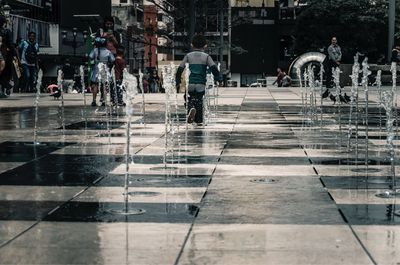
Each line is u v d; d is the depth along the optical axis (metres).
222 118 15.21
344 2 61.97
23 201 5.77
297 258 4.04
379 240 4.46
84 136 11.12
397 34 50.25
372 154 8.96
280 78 47.34
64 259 4.04
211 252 4.18
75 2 64.31
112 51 18.53
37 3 54.81
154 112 16.92
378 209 5.46
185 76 13.38
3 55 20.17
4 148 9.45
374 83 35.91
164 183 6.70
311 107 18.25
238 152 9.12
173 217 5.17
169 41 71.56
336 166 7.84
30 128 12.42
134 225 4.90
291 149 9.49
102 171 7.41
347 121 14.53
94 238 4.53
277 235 4.61
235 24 69.56
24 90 27.78
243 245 4.35
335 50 23.52
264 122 14.19
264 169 7.60
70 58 61.41
